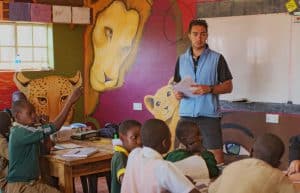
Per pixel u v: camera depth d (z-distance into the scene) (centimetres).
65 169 373
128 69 680
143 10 654
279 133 511
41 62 704
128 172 252
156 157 247
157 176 235
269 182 221
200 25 410
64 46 710
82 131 472
